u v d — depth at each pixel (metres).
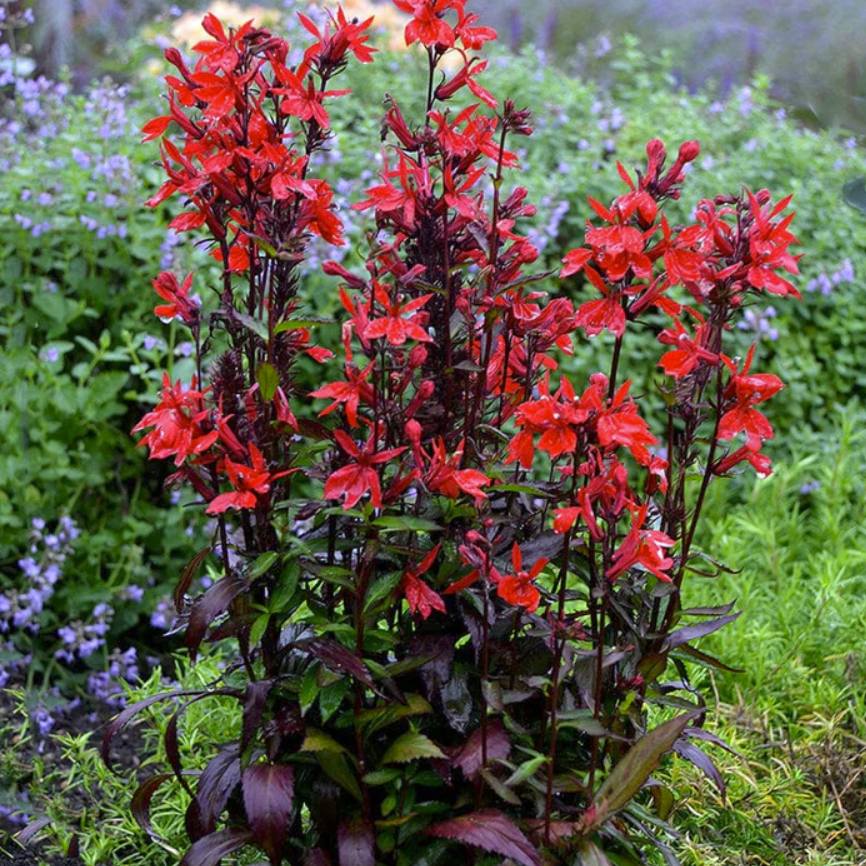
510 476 2.12
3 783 3.04
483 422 2.20
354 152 4.54
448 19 8.23
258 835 1.93
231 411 1.97
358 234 4.23
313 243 4.08
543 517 2.16
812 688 3.27
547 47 8.26
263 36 1.90
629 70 5.93
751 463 2.03
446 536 2.00
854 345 4.87
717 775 2.14
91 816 2.95
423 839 2.09
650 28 8.52
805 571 3.97
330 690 1.97
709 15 8.53
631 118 5.30
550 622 1.95
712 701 3.32
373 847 2.01
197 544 3.97
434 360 2.06
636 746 1.96
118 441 4.07
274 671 2.08
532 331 2.04
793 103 7.78
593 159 4.82
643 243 1.87
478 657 2.03
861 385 4.84
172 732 2.14
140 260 4.31
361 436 2.47
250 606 2.01
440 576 1.98
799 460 4.42
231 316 1.97
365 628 2.04
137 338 3.91
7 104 4.94
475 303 2.04
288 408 1.96
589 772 2.02
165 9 7.14
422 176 1.97
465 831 1.92
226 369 1.96
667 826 2.16
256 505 1.97
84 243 4.14
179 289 2.03
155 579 4.03
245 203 1.96
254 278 2.05
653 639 2.12
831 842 2.91
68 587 3.82
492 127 2.04
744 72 8.02
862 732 3.16
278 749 2.07
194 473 1.99
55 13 7.48
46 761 3.17
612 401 1.89
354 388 1.88
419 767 2.06
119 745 3.38
